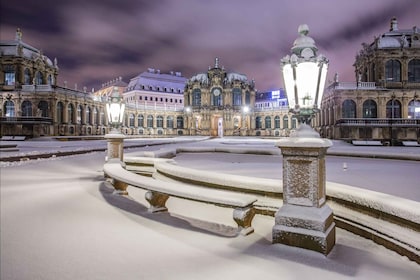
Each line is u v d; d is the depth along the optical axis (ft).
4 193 27.50
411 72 155.94
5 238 16.71
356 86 151.94
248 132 242.78
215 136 237.66
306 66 14.98
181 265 13.35
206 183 24.91
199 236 16.97
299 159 14.99
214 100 246.68
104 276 12.42
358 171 35.32
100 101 200.95
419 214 13.00
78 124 179.22
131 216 20.97
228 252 14.70
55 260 13.94
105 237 16.87
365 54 169.78
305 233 14.44
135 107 233.55
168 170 30.37
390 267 13.01
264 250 14.76
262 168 39.81
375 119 141.79
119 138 35.50
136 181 22.54
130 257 14.24
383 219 15.31
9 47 177.78
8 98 164.66
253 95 254.27
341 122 143.13
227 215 21.83
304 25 15.67
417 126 138.00
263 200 21.13
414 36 156.66
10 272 12.81
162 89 331.16
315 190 14.66
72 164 50.01
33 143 113.39
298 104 15.46
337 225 17.95
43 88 163.43
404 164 43.86
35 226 18.72
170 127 254.68
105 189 30.19
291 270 12.79
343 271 12.66
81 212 21.89
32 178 35.83
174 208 23.73
